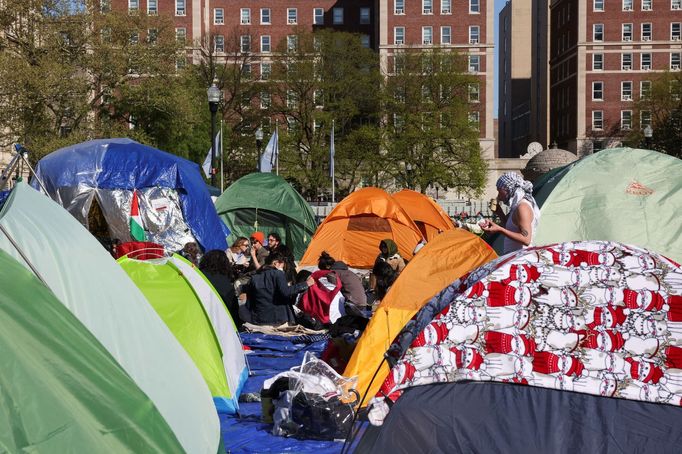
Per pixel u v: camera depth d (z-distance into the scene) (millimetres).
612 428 5738
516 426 5816
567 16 114375
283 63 89438
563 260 6242
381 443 5953
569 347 6090
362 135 82125
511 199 10344
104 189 22406
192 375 7910
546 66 127125
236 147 85250
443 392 6121
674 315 6004
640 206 15297
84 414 5031
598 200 15406
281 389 9266
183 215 23219
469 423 5898
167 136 55094
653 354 5992
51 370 5074
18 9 45688
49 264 7082
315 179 82375
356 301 15258
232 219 29906
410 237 26953
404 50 88438
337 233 27141
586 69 108750
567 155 36094
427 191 98688
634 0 107938
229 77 90875
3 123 44594
